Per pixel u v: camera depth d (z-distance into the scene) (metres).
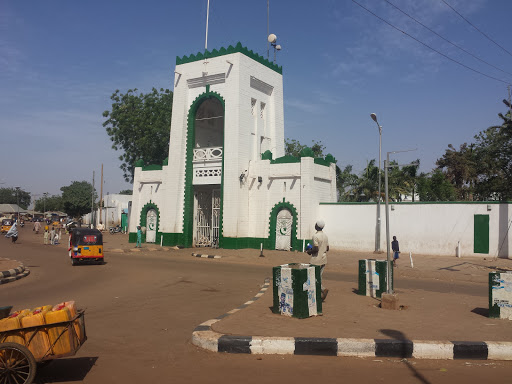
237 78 26.94
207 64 28.17
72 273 16.53
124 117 41.31
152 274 15.99
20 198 138.50
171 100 42.53
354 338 6.25
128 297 11.12
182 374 5.32
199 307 9.70
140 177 32.97
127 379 5.20
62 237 42.66
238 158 26.59
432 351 5.96
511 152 28.72
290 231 25.89
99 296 11.30
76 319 5.39
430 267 19.14
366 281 10.59
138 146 41.78
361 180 37.44
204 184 28.38
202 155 28.58
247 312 8.19
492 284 7.98
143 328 7.76
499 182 31.14
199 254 24.00
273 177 26.50
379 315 8.10
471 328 7.04
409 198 44.53
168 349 6.43
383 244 24.75
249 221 27.16
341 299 10.00
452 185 41.47
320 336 6.38
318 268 8.22
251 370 5.43
